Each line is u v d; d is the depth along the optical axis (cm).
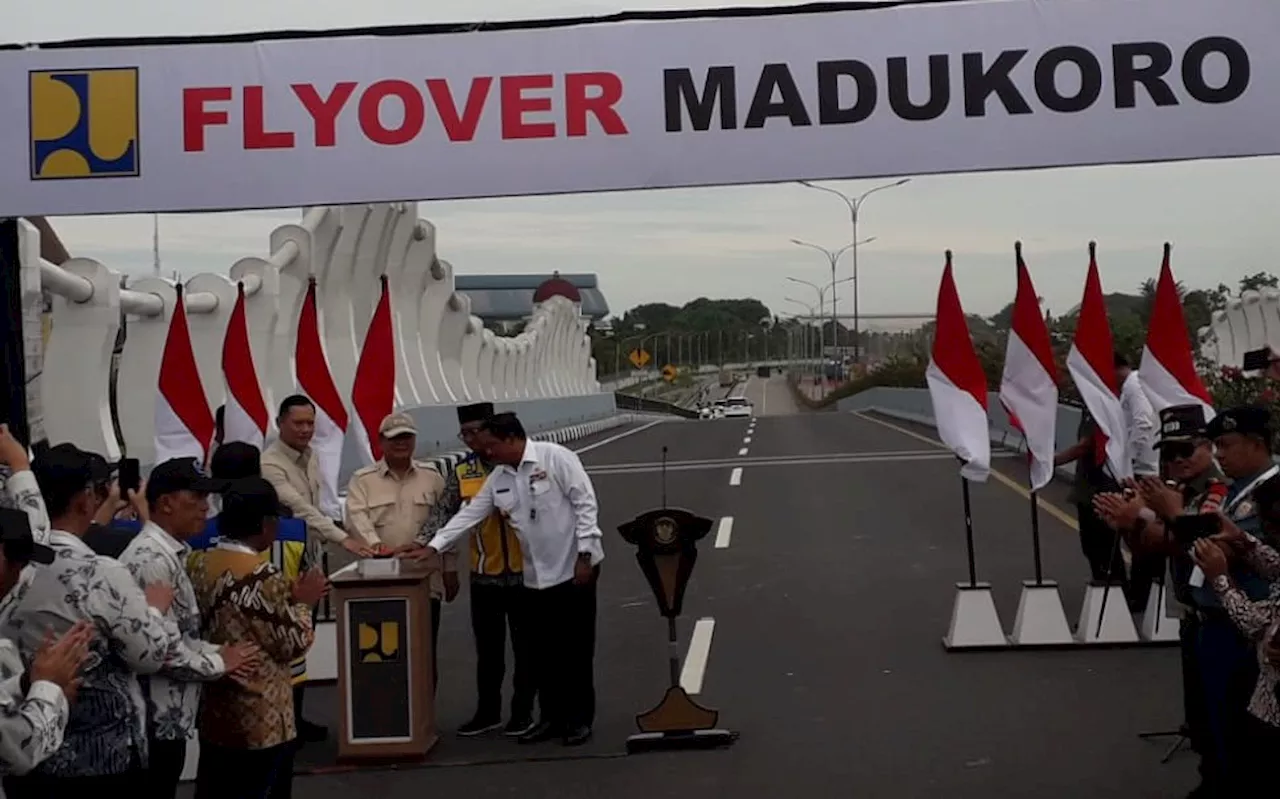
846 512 1803
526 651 792
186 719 487
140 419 1589
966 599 969
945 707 822
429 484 809
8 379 672
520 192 651
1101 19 634
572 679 775
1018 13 637
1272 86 631
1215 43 632
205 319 1703
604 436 4378
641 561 768
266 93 654
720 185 648
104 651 444
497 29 650
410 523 801
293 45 654
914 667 925
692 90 645
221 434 889
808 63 643
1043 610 963
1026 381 902
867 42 640
